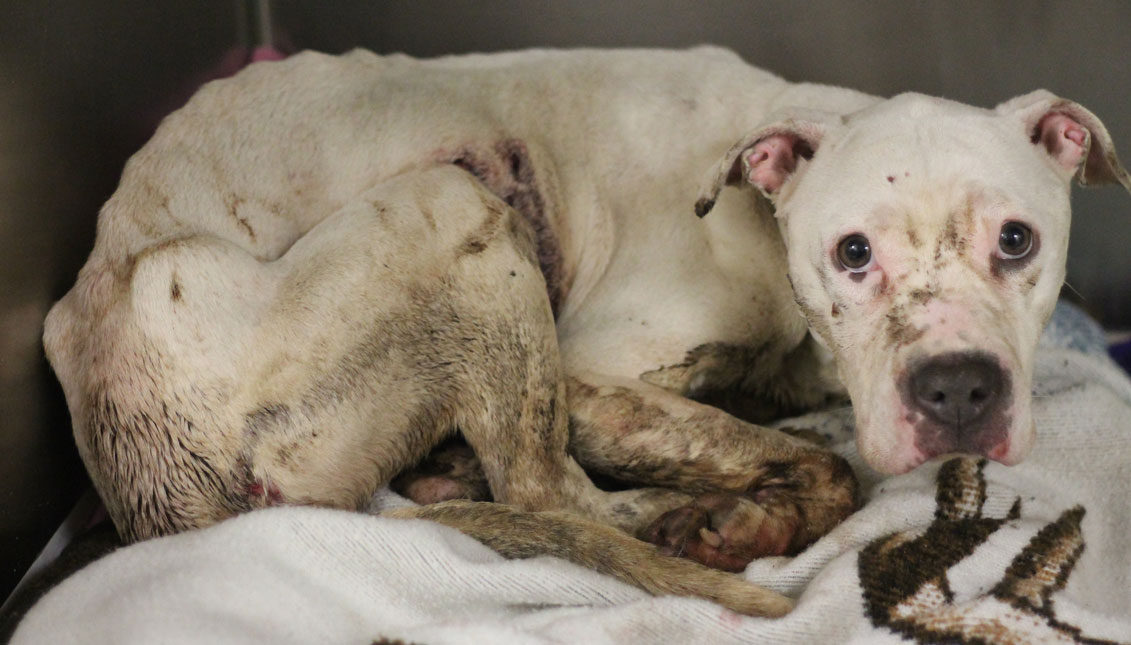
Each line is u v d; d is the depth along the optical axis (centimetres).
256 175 110
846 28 147
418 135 114
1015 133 104
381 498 107
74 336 104
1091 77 145
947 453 97
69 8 111
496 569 96
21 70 104
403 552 95
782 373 118
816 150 106
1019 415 97
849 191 102
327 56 119
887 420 98
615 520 107
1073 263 146
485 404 107
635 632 92
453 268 106
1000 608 95
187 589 92
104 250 105
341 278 104
